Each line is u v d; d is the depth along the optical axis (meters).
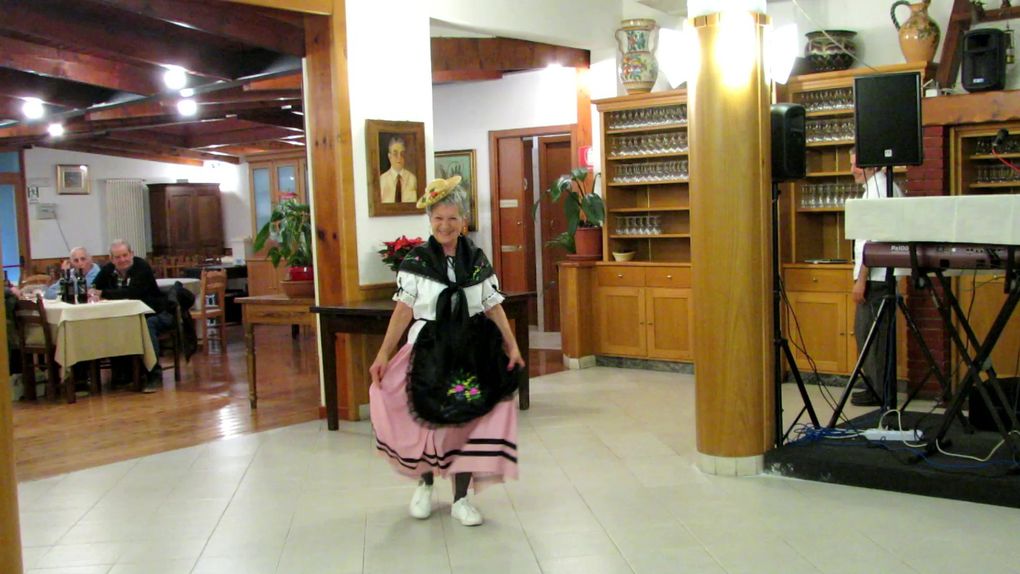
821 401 5.82
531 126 9.17
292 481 4.48
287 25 5.70
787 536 3.49
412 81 6.01
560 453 4.80
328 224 5.75
